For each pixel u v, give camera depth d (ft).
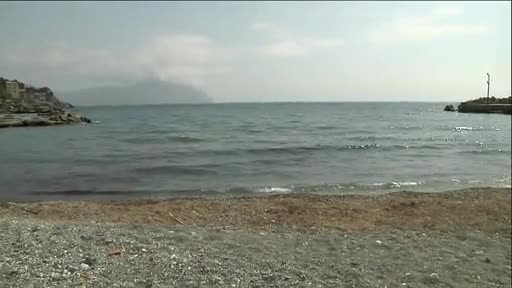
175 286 20.03
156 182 57.26
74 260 21.59
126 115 342.85
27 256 21.24
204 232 31.48
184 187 54.29
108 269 21.08
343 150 98.07
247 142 115.65
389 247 30.81
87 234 26.91
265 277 22.61
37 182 46.06
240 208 41.45
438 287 24.32
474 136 146.20
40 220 32.60
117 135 123.65
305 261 26.48
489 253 30.86
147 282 20.13
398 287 23.67
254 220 37.58
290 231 34.30
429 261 28.35
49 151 55.57
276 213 39.88
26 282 18.11
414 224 37.52
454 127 196.03
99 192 49.55
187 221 36.76
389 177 64.44
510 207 43.68
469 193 50.42
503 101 368.68
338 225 36.55
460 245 32.30
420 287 24.04
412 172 69.62
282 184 57.47
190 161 77.00
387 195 48.93
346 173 67.62
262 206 42.32
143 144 103.50
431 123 229.25
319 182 59.31
